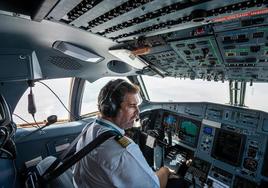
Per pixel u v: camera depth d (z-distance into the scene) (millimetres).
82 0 959
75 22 1315
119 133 1016
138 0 974
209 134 3088
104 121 1068
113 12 1127
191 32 1590
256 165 2551
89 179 956
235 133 2809
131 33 1586
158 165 2871
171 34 1705
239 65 2174
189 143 3330
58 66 2236
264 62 1909
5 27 1381
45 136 2854
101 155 913
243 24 1295
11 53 1656
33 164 2596
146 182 934
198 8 1048
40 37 1628
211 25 1414
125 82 1055
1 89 2061
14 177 1871
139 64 2717
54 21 1283
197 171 3031
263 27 1287
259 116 2625
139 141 3152
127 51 2057
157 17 1189
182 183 2033
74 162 985
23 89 2230
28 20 1333
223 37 1548
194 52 2006
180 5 1031
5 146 1385
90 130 1095
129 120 1073
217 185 2768
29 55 1768
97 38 1726
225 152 2881
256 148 2588
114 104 1008
